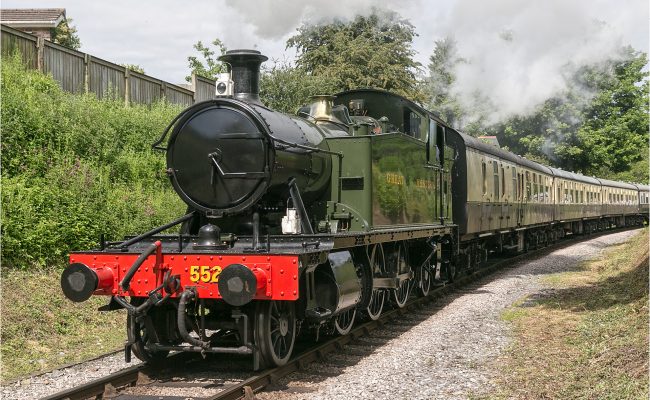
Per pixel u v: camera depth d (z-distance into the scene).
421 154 10.65
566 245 25.84
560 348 7.69
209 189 6.99
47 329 8.36
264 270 6.16
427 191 11.05
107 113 13.88
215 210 6.96
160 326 7.00
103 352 7.87
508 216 18.58
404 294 10.70
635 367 6.28
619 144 44.38
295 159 7.26
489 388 6.11
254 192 6.85
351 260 7.58
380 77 26.30
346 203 8.32
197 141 7.04
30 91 12.35
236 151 6.89
